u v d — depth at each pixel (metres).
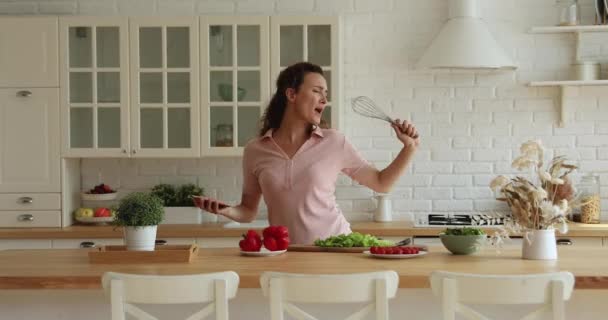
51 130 5.32
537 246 3.21
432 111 5.56
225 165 5.67
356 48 5.57
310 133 3.86
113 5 5.58
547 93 5.52
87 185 5.68
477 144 5.55
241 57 5.28
